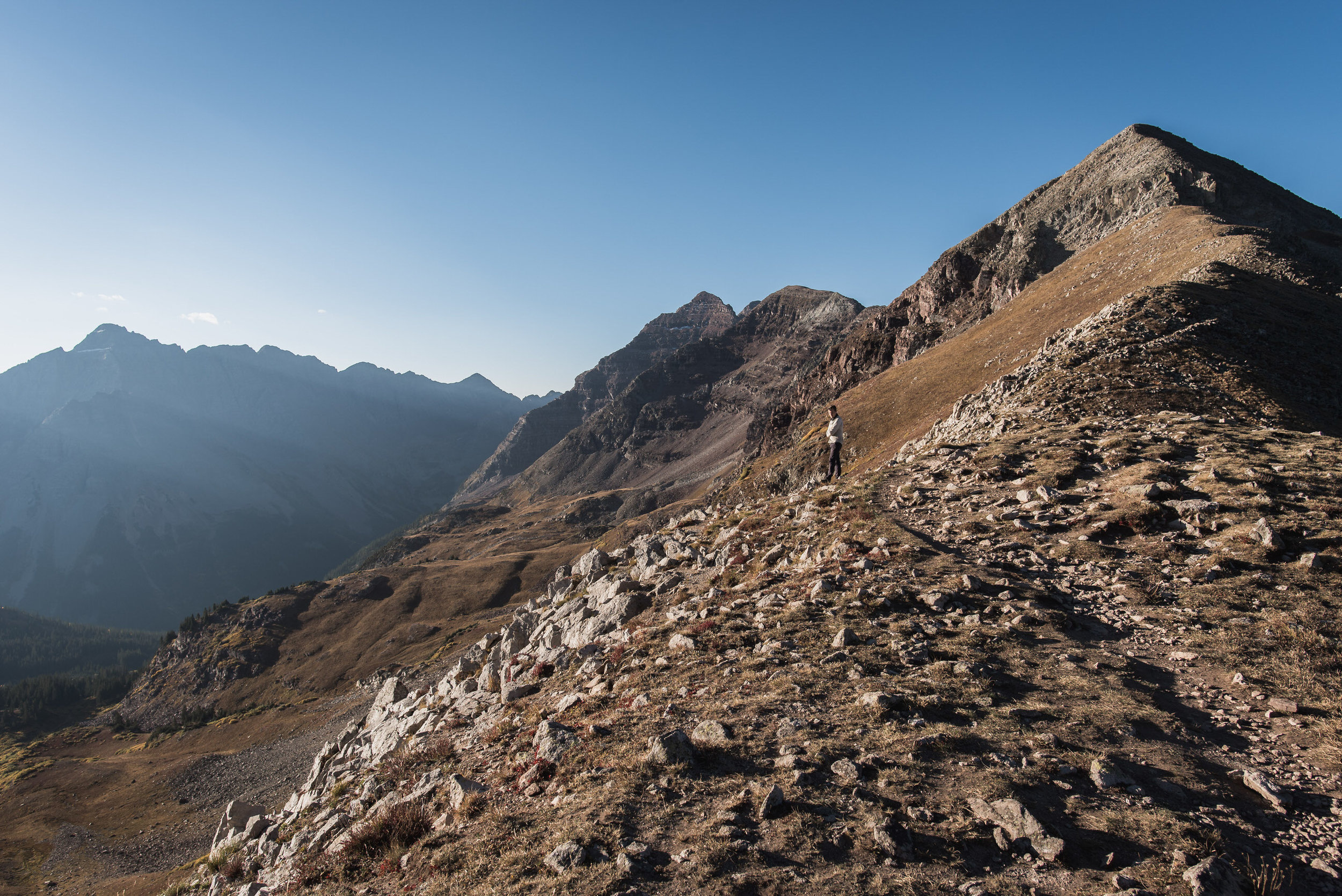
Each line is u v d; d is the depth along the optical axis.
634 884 7.73
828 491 30.67
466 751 16.00
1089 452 27.34
